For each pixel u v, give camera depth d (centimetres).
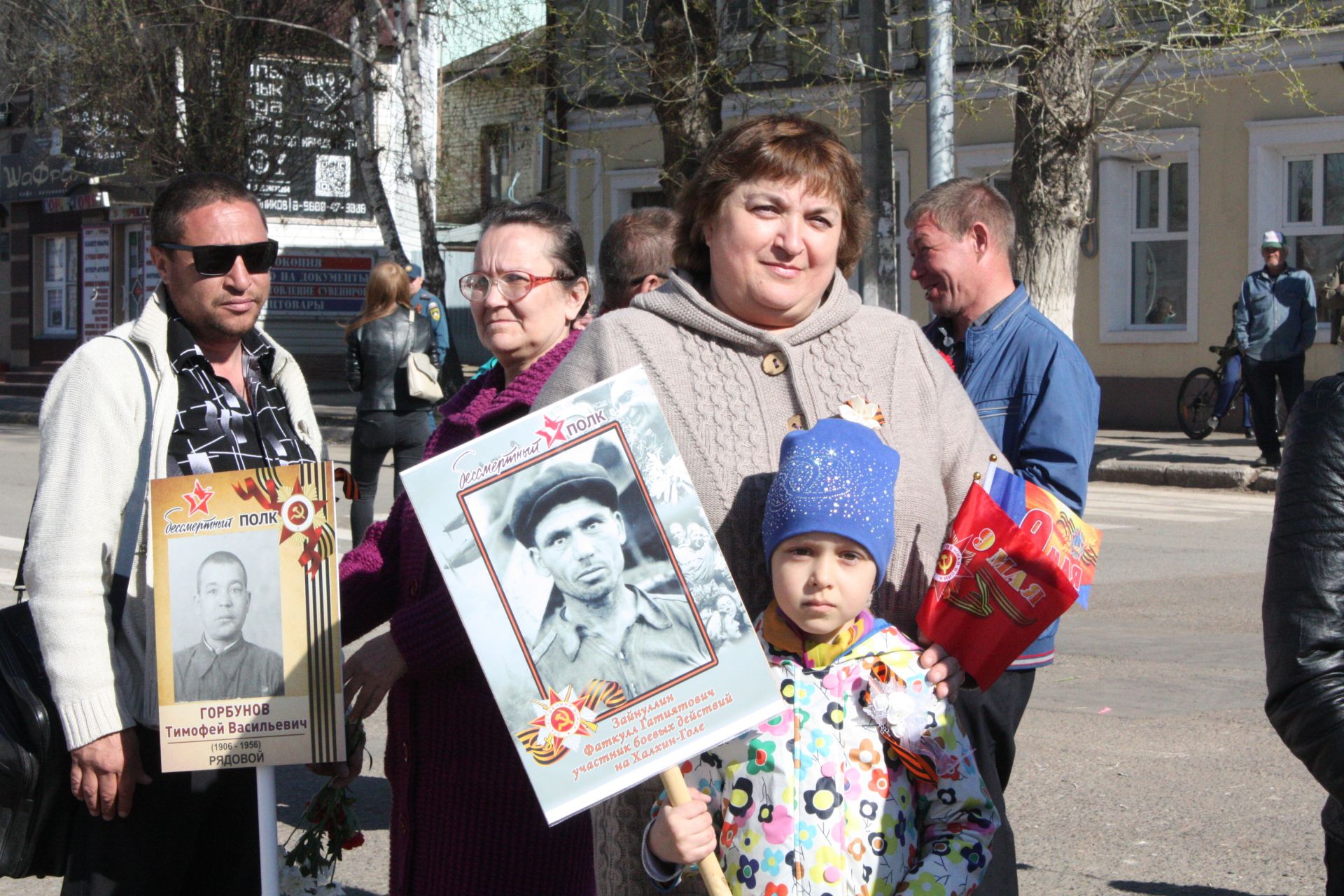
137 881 288
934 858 229
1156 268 1814
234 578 274
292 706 272
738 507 249
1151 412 1797
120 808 278
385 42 1991
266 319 2517
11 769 275
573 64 1666
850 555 231
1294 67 1650
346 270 2564
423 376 866
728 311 260
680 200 266
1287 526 215
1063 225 1197
